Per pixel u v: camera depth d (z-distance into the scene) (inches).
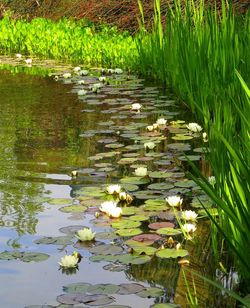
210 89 307.4
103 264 168.1
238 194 161.9
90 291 151.9
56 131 301.3
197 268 167.0
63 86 411.8
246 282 159.2
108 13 637.9
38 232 187.8
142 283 158.1
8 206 207.0
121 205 208.1
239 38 330.3
